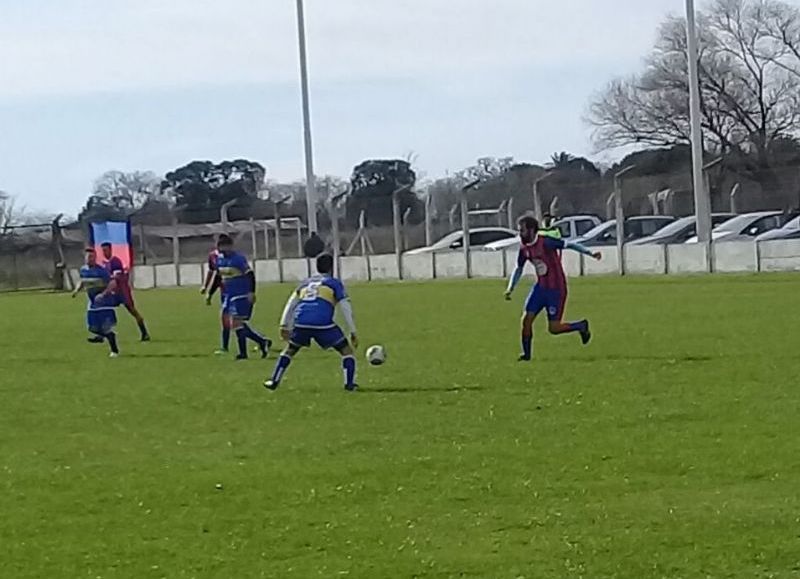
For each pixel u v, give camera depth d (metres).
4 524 8.95
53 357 21.95
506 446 11.12
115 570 7.68
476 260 45.22
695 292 30.80
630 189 45.81
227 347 21.48
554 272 17.67
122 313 34.12
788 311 23.89
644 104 71.44
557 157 66.25
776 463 9.88
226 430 12.80
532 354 18.45
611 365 16.61
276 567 7.61
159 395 15.84
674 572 7.17
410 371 17.05
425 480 9.86
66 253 58.50
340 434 12.19
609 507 8.72
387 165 66.00
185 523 8.77
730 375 15.12
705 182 39.47
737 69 69.44
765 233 40.41
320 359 19.33
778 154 68.06
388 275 47.94
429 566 7.49
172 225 55.72
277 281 50.81
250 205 54.44
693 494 9.00
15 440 12.68
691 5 39.84
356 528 8.44
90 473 10.73
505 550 7.76
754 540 7.73
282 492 9.65
